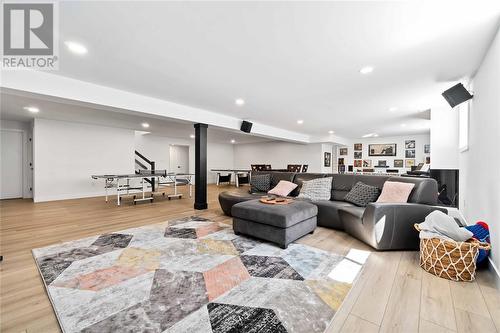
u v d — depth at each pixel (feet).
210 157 35.60
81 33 6.25
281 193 13.11
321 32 6.19
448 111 12.98
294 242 8.91
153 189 23.67
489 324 4.34
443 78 9.52
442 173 12.80
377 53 7.39
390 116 17.17
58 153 19.12
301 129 23.85
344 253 7.79
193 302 5.04
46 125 18.48
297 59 7.84
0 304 4.98
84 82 9.92
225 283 5.84
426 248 6.51
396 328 4.25
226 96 12.24
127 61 7.96
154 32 6.21
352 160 32.22
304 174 13.76
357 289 5.56
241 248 8.25
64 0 4.95
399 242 7.89
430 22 5.72
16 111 15.69
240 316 4.59
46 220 12.30
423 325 4.32
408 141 28.02
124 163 23.16
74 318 4.52
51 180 18.80
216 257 7.45
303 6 5.15
